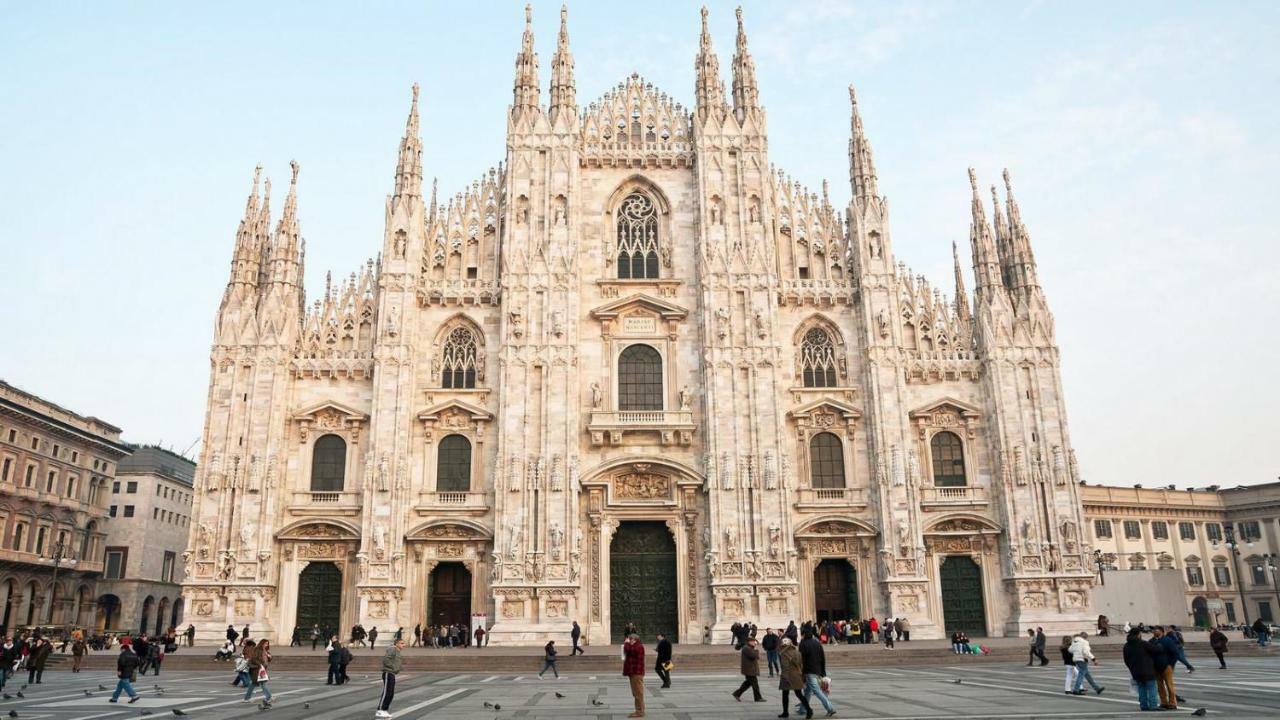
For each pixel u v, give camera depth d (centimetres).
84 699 3294
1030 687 3419
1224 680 3547
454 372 6425
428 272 6588
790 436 6303
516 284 6372
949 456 6356
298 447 6194
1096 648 5100
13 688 3838
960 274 6738
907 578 5944
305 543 6031
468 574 6088
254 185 6700
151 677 4456
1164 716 2452
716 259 6481
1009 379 6347
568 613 5809
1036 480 6172
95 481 10412
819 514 6112
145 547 11088
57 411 9694
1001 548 6147
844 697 3088
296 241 6562
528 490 5994
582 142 6862
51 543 9519
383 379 6175
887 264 6512
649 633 6012
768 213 6625
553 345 6259
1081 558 6056
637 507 6094
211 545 5903
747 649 3069
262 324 6278
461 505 6069
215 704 3058
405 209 6506
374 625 5775
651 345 6456
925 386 6469
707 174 6675
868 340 6369
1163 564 10331
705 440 6191
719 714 2661
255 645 3153
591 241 6675
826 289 6562
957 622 6075
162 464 12038
